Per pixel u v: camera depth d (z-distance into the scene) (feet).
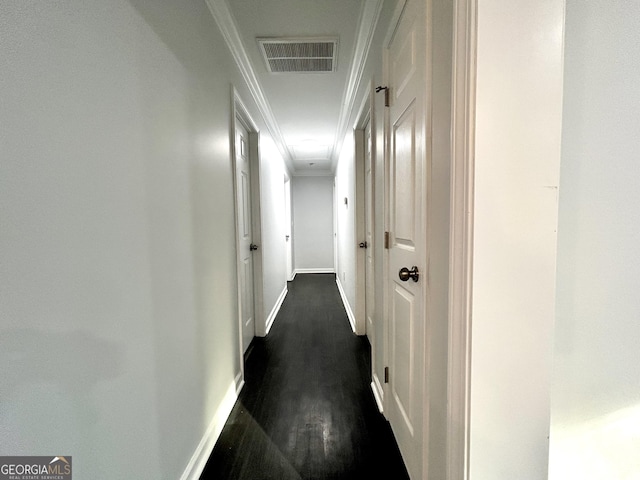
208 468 4.11
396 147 4.18
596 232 2.51
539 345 2.21
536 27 2.05
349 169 10.27
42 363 1.88
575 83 2.42
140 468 2.82
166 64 3.40
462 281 2.23
